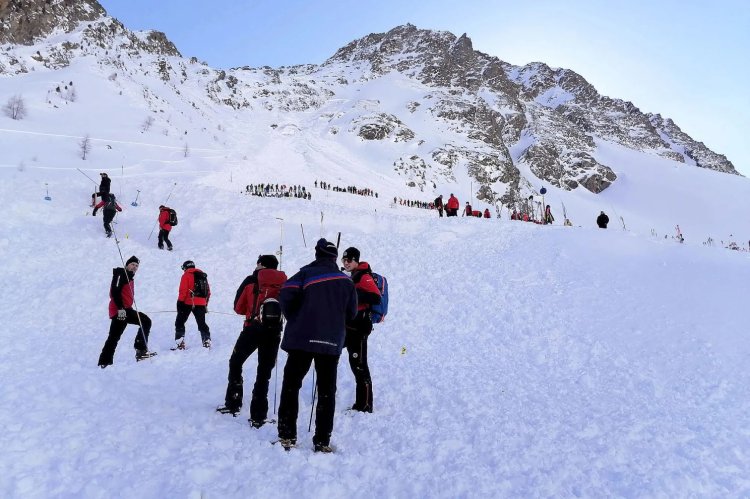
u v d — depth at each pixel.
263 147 81.88
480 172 108.50
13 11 87.00
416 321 10.66
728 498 3.99
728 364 6.75
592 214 126.00
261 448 4.42
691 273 10.33
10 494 3.32
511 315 10.09
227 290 13.18
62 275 13.01
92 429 4.42
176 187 22.69
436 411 5.91
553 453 4.79
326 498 3.72
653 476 4.29
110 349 7.29
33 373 6.45
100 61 84.06
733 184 150.50
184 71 117.06
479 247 14.84
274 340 5.41
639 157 169.88
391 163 99.06
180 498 3.46
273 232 17.80
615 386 6.71
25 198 17.84
